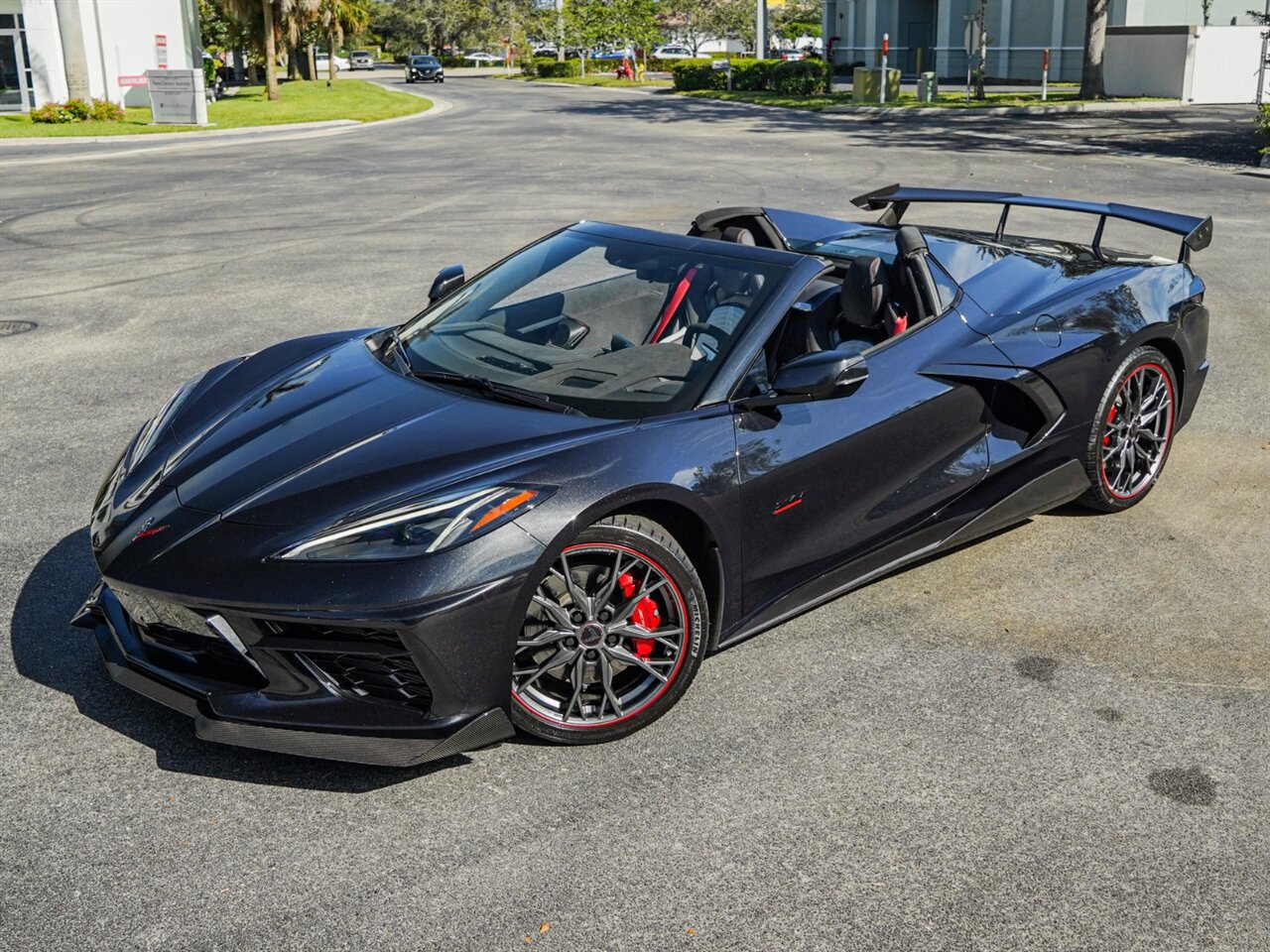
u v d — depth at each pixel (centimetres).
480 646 297
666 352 368
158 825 293
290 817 297
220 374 415
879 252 459
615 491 314
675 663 337
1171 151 1975
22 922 259
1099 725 343
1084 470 470
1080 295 465
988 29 4103
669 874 278
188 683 313
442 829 293
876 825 297
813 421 371
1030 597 423
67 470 537
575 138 2345
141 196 1552
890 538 408
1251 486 523
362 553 293
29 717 338
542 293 405
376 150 2219
